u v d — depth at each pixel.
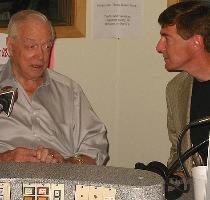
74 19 2.70
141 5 2.67
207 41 2.18
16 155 1.97
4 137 2.21
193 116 2.24
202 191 1.32
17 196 1.12
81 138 2.31
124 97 2.76
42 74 2.28
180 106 2.27
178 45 2.22
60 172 1.16
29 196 1.12
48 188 1.11
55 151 2.15
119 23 2.70
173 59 2.26
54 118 2.29
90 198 1.10
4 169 1.18
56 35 2.71
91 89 2.77
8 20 2.65
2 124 2.22
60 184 1.11
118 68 2.75
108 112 2.78
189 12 2.19
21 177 1.12
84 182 1.10
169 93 2.32
